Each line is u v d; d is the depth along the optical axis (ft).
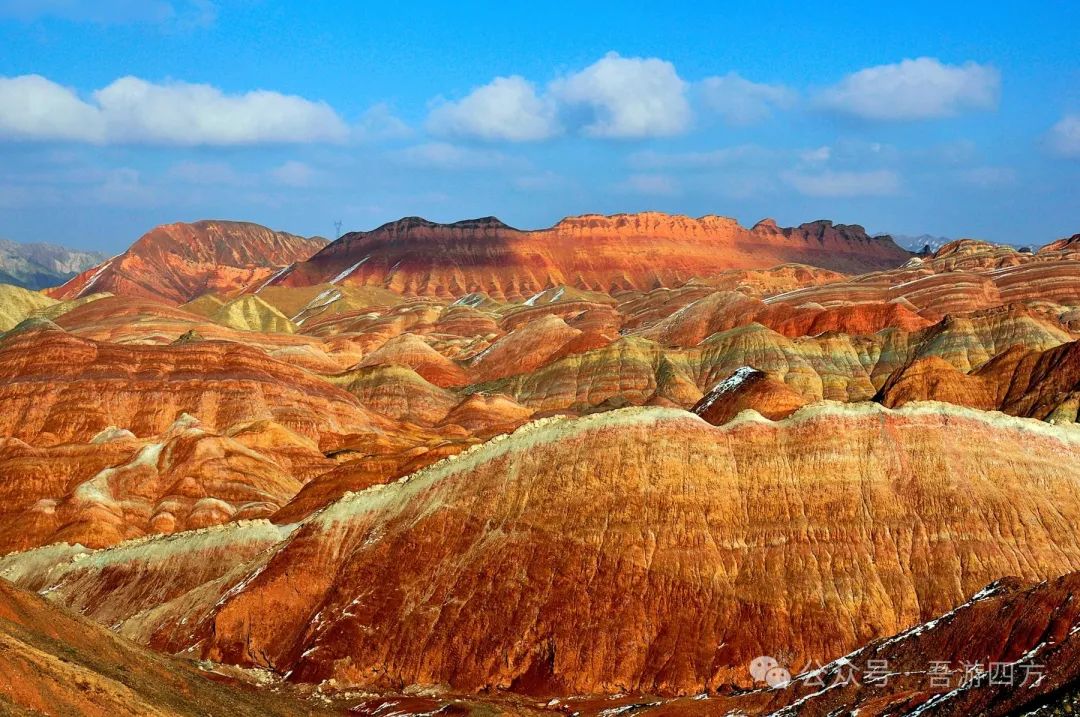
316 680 287.69
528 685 278.87
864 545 290.76
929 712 198.29
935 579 282.36
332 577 316.81
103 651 214.69
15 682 175.32
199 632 314.76
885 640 236.02
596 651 279.28
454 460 329.11
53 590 365.61
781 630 277.03
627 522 299.79
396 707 260.62
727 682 269.64
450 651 286.87
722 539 296.51
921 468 303.07
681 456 310.65
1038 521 292.20
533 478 314.96
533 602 290.35
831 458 307.17
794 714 222.48
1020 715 183.11
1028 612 215.31
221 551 354.33
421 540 310.86
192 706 210.18
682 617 282.77
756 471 308.81
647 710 240.73
